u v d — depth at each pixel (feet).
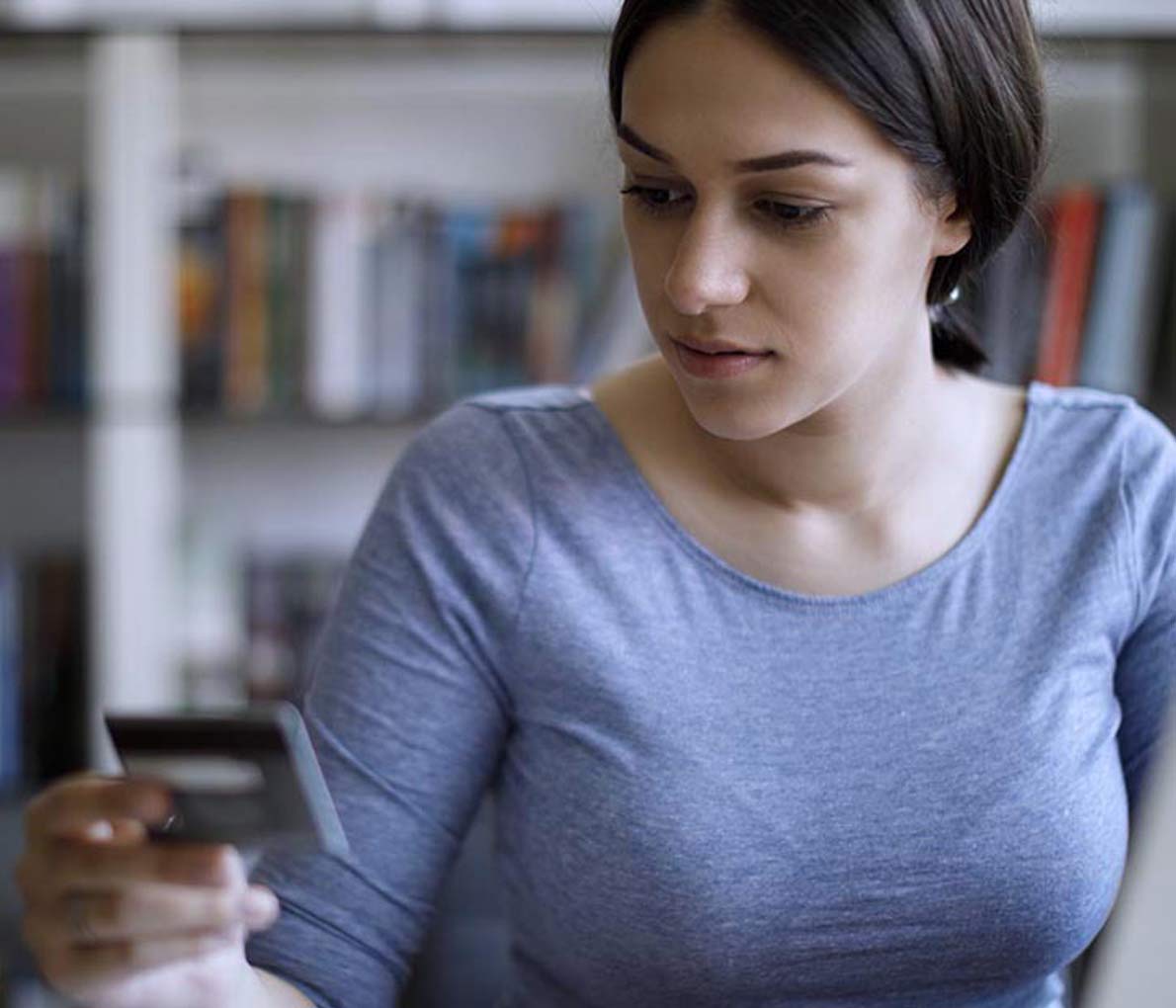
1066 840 4.64
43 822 3.68
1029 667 4.75
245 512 10.59
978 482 4.94
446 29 9.10
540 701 4.70
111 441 9.25
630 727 4.61
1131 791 5.12
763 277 4.12
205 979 3.86
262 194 9.37
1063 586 4.85
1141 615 4.96
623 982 4.63
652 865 4.53
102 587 9.30
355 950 4.57
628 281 9.45
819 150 3.98
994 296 9.05
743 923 4.54
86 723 9.55
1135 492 5.00
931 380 4.86
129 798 3.58
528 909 4.76
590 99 10.27
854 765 4.63
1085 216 9.15
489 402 5.04
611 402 4.98
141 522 9.30
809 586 4.77
